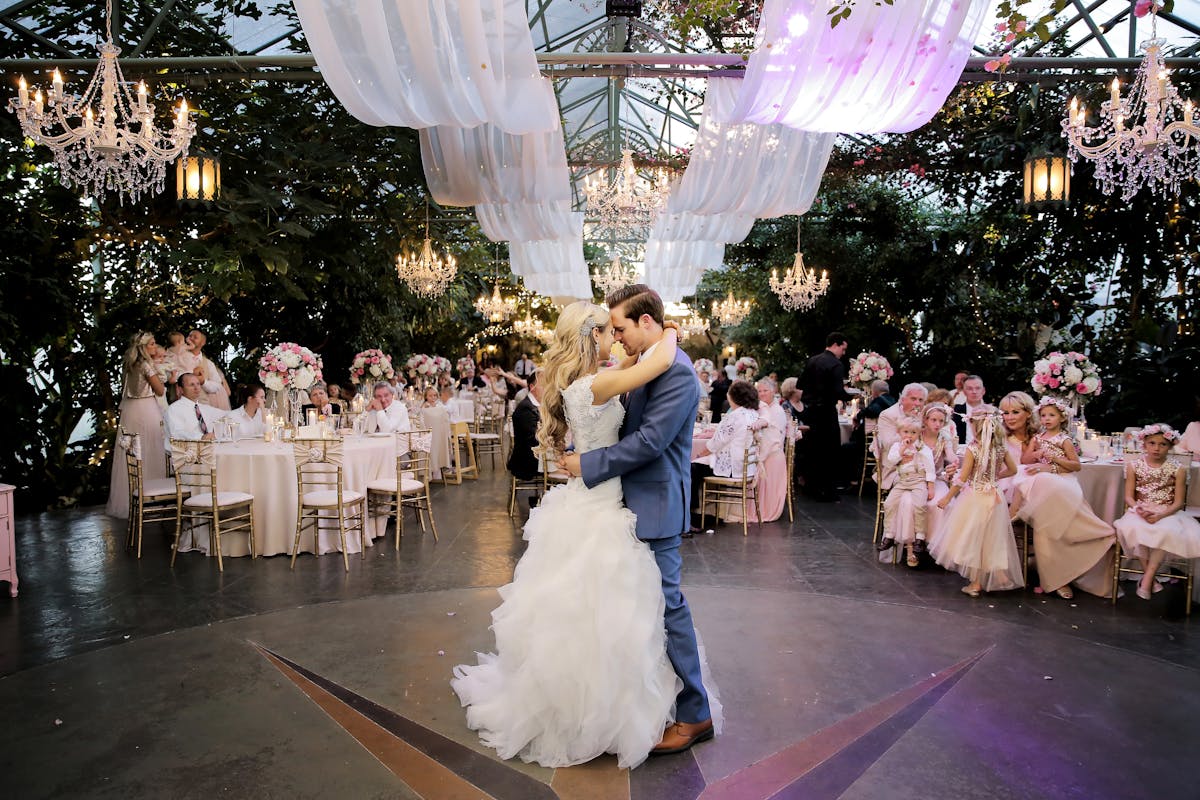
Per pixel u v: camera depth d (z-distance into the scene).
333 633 4.28
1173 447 4.91
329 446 5.68
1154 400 8.16
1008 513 5.06
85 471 8.25
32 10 6.59
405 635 4.25
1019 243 9.78
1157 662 3.90
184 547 6.09
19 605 4.74
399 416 7.79
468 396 13.73
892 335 12.42
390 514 6.55
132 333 8.90
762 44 4.70
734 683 3.63
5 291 7.27
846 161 9.34
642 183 8.13
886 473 6.40
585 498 3.01
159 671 3.76
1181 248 8.41
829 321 12.73
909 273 11.45
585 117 13.27
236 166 7.44
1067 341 9.94
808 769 2.89
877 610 4.72
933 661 3.90
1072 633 4.33
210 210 6.93
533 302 19.89
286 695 3.50
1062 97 7.89
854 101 4.88
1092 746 3.04
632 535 2.94
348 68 4.40
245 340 11.47
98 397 8.83
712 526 7.16
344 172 8.23
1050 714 3.32
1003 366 10.84
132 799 2.68
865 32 4.56
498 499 8.45
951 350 11.45
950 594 5.07
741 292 15.65
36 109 4.15
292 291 7.81
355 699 3.46
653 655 2.91
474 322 17.89
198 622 4.46
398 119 4.67
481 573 5.51
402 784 2.79
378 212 9.24
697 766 2.91
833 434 8.45
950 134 8.92
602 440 2.98
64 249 8.01
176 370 7.64
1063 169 6.53
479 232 14.26
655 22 6.80
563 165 6.40
